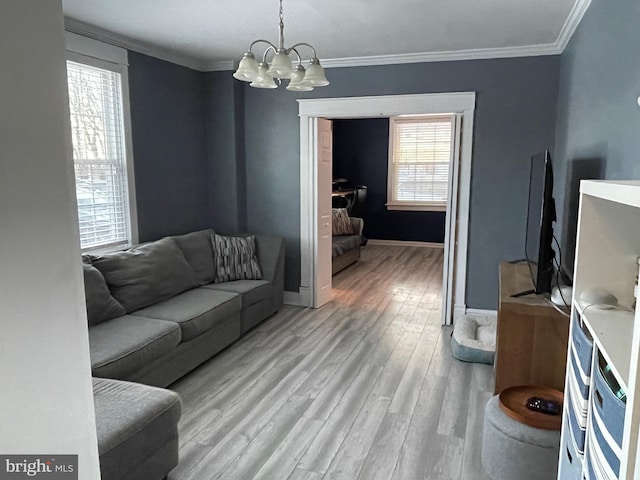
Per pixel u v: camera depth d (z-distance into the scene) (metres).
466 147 4.24
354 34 3.59
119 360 2.59
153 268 3.62
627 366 0.99
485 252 4.33
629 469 0.84
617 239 1.47
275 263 4.61
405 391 3.08
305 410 2.85
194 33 3.60
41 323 0.74
